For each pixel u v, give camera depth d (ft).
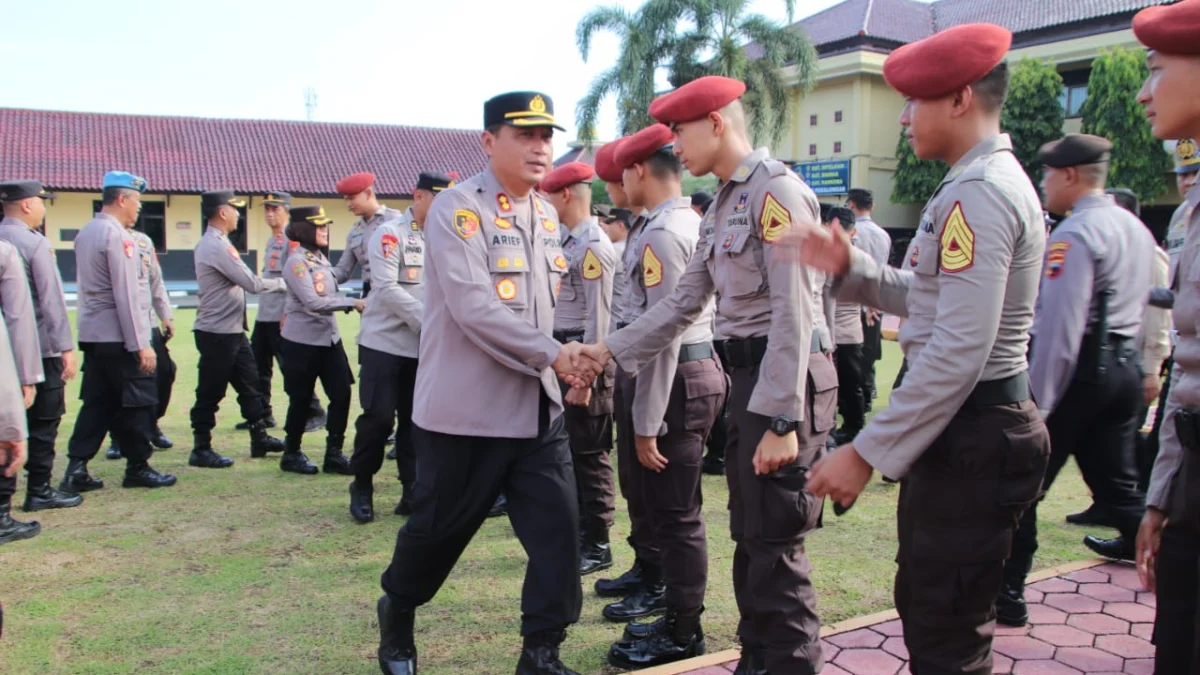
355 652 10.51
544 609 8.84
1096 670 9.68
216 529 15.10
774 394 8.13
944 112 6.82
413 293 15.78
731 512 9.18
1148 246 11.31
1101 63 62.85
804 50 62.03
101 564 13.34
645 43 61.31
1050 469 11.24
